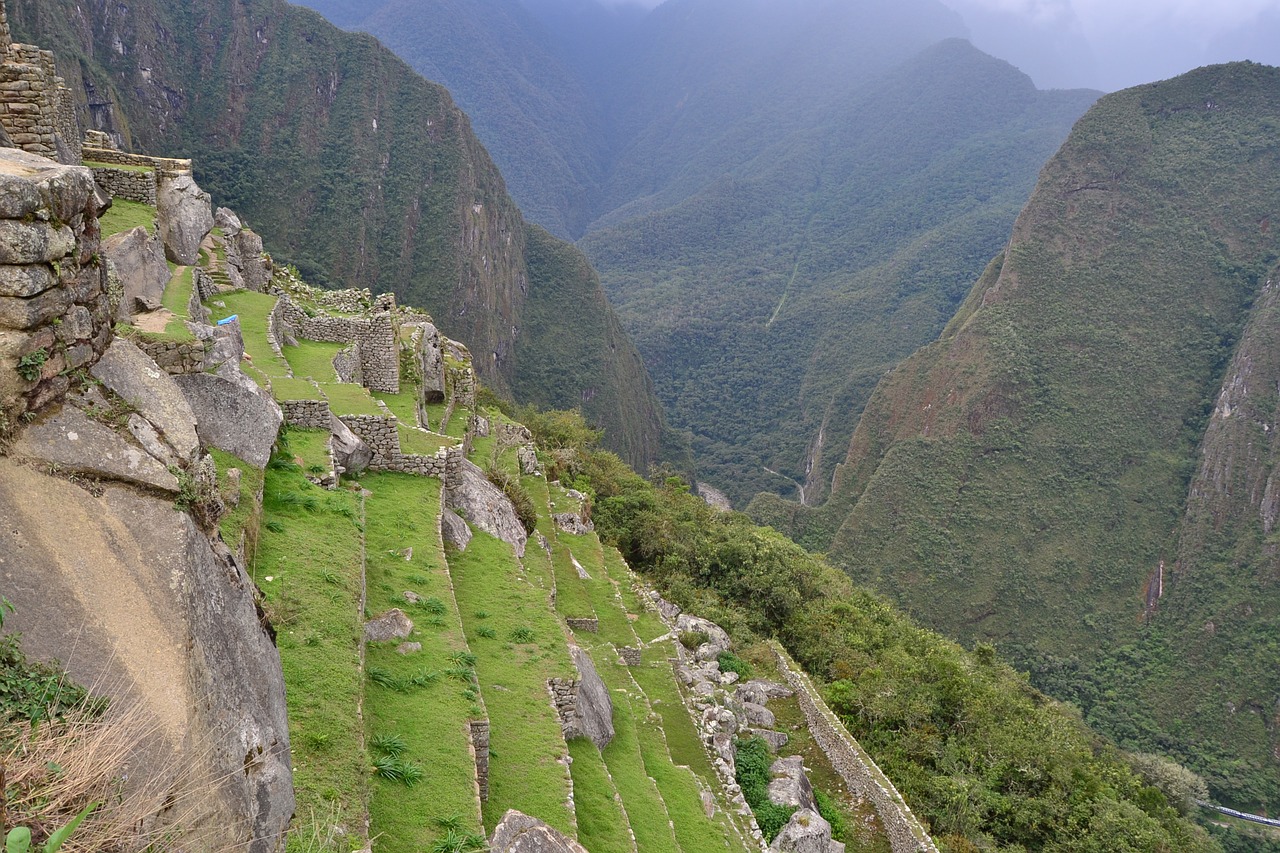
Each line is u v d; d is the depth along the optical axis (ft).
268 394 48.52
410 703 33.68
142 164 72.23
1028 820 74.74
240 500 35.78
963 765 78.84
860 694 85.56
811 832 54.39
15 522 16.66
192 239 73.31
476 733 33.60
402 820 27.12
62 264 18.57
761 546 130.11
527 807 32.65
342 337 80.94
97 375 20.20
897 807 63.46
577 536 85.76
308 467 47.60
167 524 18.45
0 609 15.02
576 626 63.21
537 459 102.47
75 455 18.10
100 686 15.67
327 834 22.74
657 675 64.28
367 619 37.73
